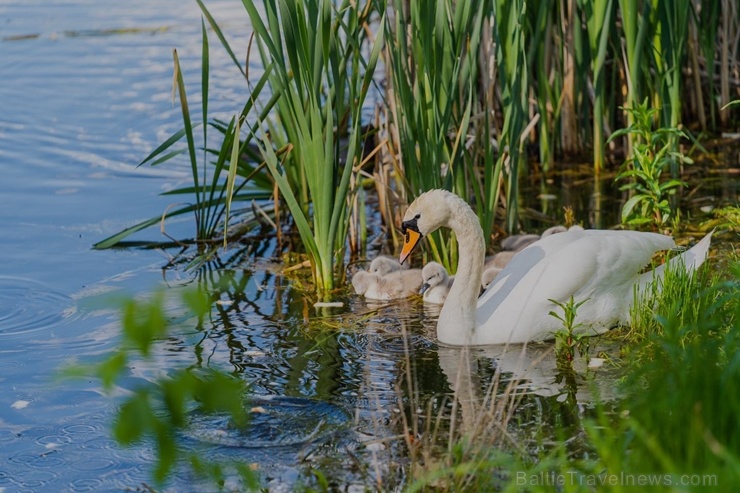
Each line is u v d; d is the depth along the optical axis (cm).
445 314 1115
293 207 1268
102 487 832
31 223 1529
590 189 1639
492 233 1477
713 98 1848
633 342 1066
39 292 1277
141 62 2294
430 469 818
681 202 1531
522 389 978
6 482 845
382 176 1474
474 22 1338
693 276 1068
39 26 2547
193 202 1611
